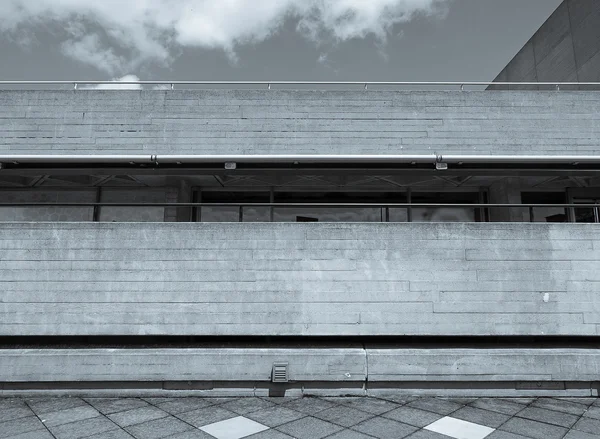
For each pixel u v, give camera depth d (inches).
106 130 315.3
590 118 322.3
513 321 248.4
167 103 319.0
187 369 244.2
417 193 368.2
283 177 342.0
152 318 249.3
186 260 254.1
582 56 483.8
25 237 255.6
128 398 242.1
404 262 254.2
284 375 240.1
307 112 319.9
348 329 249.0
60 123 315.6
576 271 251.6
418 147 316.2
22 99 318.0
